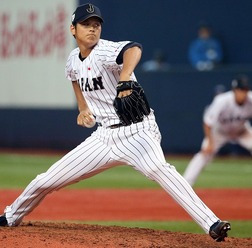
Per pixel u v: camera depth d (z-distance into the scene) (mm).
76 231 25109
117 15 77625
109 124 24094
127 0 77688
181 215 36594
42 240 22875
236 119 48094
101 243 22844
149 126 23750
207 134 46406
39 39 78125
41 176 24938
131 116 23453
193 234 25641
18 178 52500
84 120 25141
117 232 25281
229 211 38125
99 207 39062
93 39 23703
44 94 77125
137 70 70750
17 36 79562
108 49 23141
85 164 24438
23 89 78375
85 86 24359
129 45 22641
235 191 46875
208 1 76625
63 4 76812
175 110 70188
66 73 25812
